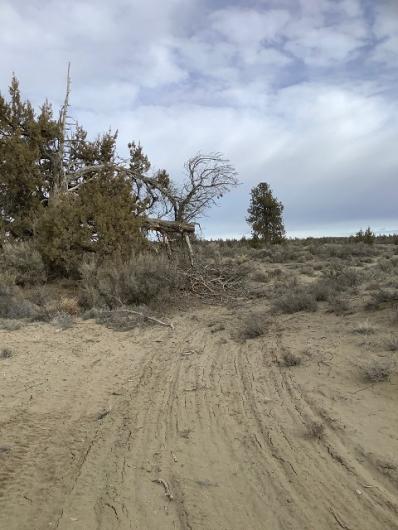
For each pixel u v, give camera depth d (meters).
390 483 3.93
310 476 4.14
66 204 17.81
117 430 5.46
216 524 3.54
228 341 9.48
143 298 14.33
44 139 20.89
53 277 18.06
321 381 6.39
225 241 40.50
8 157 18.95
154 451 4.84
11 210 19.77
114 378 7.55
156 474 4.36
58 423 5.75
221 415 5.68
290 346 8.20
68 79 22.44
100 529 3.55
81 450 4.96
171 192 23.34
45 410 6.20
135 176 23.14
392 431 4.76
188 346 9.38
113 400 6.53
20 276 16.55
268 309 12.34
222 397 6.30
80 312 13.52
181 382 7.09
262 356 7.98
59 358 8.85
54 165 21.27
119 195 19.09
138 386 7.08
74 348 9.59
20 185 19.56
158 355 8.86
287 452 4.60
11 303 13.59
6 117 20.47
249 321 10.45
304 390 6.16
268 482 4.10
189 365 7.99
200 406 6.04
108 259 16.80
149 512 3.74
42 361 8.66
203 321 11.95
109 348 9.59
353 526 3.43
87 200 18.41
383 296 9.98
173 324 11.76
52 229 17.47
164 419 5.70
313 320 9.92
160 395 6.59
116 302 14.06
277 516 3.61
